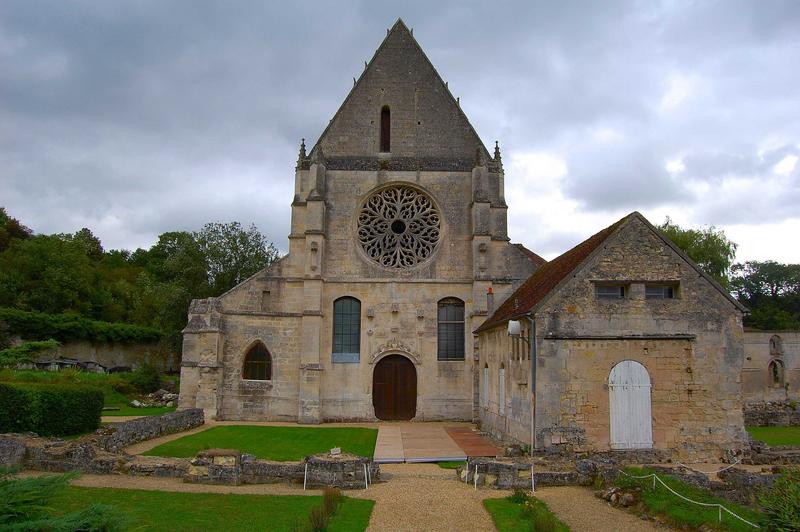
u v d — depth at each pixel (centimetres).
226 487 1967
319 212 4309
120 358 6906
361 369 4253
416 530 1495
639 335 2561
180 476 2084
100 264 10344
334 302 4356
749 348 5722
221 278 6831
